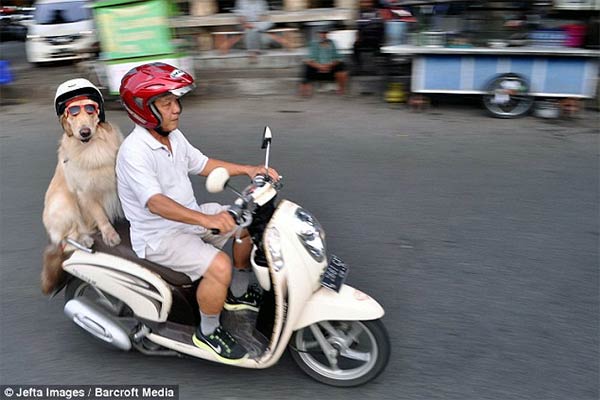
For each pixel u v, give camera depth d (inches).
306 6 434.0
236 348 105.3
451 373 111.0
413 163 228.8
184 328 109.9
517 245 160.7
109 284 107.9
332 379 107.4
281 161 234.5
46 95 379.2
